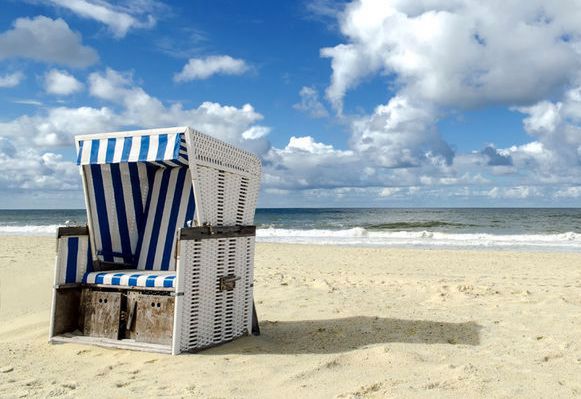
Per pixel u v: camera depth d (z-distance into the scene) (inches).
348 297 285.7
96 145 172.6
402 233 1077.1
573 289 309.3
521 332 196.9
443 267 473.7
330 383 135.3
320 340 184.9
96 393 127.2
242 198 192.1
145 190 215.8
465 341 183.6
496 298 279.3
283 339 187.5
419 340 184.5
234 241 184.5
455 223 1804.9
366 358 157.9
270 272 415.5
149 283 168.4
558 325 207.3
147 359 156.8
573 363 155.4
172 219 206.4
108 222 196.7
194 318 165.5
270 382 136.3
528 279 373.1
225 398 123.8
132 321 173.9
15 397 124.0
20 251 582.9
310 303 265.9
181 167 209.9
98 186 191.9
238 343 179.2
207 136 168.2
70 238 182.5
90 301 181.3
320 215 3014.3
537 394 126.5
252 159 198.5
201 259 167.3
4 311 254.7
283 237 1029.2
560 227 1541.6
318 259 549.0
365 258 563.2
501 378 138.6
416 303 267.4
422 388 129.7
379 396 124.7
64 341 175.0
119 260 202.2
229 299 181.6
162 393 127.2
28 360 158.2
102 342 170.9
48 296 289.1
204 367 148.7
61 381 137.7
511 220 2037.4
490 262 522.3
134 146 165.5
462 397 123.7
